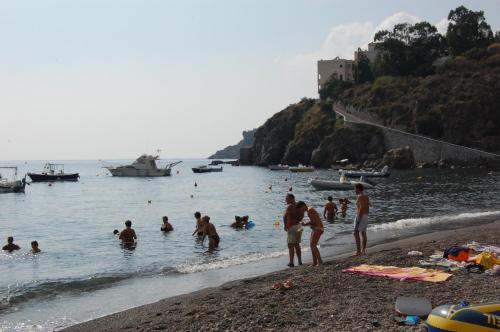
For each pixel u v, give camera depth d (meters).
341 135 122.88
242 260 19.06
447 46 151.00
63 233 31.20
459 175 79.69
